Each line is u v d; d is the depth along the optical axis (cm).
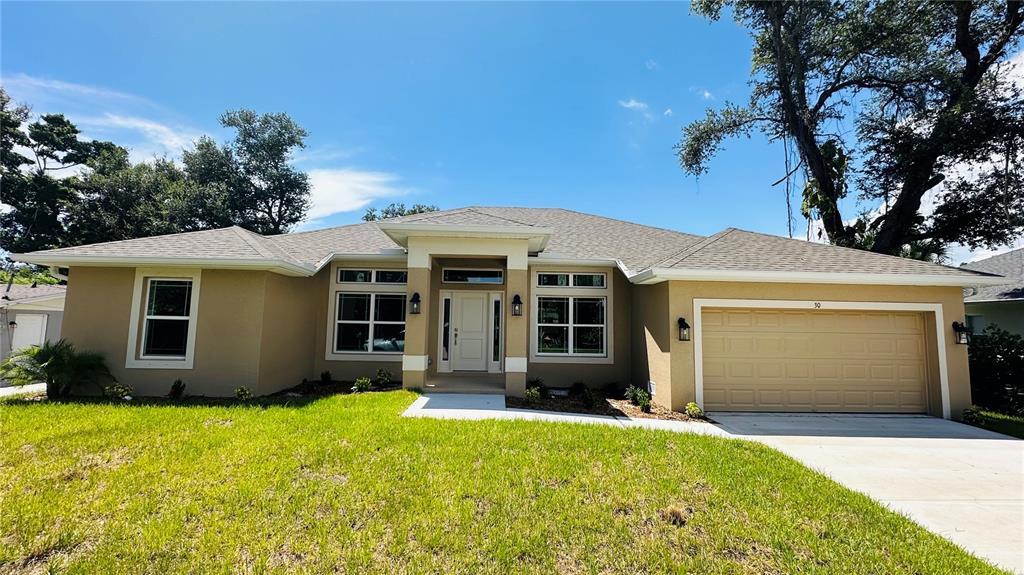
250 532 398
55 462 542
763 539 404
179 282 1012
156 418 734
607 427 758
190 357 987
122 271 1005
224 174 3641
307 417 758
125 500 453
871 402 994
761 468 579
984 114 1471
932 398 981
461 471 536
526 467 555
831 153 1898
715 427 838
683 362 970
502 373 1321
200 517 422
